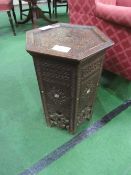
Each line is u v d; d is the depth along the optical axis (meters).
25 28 3.10
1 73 1.94
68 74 0.99
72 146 1.22
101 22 1.46
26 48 0.99
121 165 1.11
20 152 1.19
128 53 1.40
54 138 1.27
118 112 1.48
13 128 1.34
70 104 1.13
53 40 1.10
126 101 1.58
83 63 0.94
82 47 1.01
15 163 1.13
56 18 3.54
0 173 1.08
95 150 1.20
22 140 1.26
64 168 1.10
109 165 1.11
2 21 3.39
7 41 2.63
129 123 1.38
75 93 1.06
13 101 1.59
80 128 1.35
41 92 1.18
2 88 1.73
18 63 2.12
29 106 1.54
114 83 1.78
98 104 1.55
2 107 1.52
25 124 1.38
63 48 0.99
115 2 1.79
